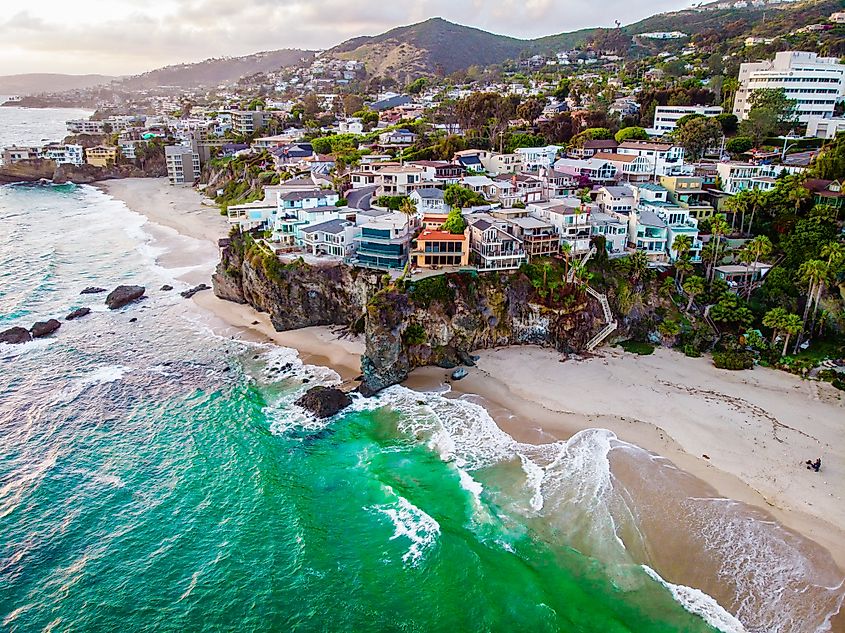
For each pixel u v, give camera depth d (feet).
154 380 235.20
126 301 313.53
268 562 149.69
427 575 144.15
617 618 130.72
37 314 300.61
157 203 566.77
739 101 467.52
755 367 235.40
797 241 270.46
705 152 408.67
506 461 181.78
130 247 419.54
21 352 257.75
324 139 536.42
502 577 142.00
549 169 370.12
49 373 240.53
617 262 274.57
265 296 285.23
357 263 271.28
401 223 286.87
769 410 204.23
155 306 310.65
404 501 167.53
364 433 199.93
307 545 153.89
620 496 164.66
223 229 456.04
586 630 128.57
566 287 258.98
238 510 167.32
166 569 147.74
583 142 427.74
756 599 134.00
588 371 234.99
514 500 165.48
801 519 155.43
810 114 445.37
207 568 148.05
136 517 164.66
